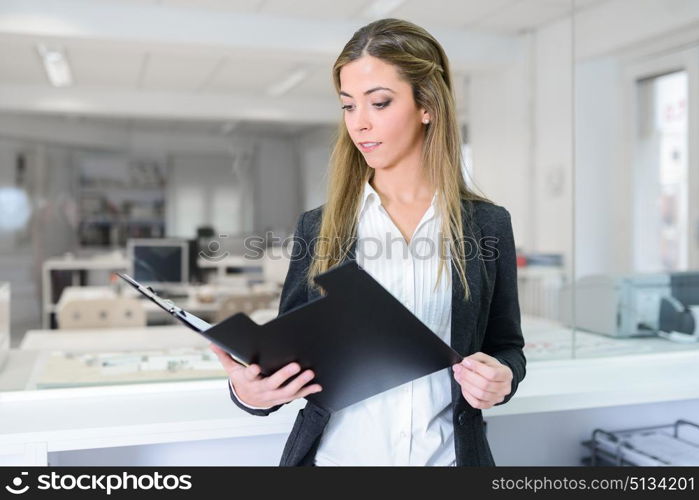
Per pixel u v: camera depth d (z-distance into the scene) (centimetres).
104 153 812
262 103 607
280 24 327
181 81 557
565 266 321
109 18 327
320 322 75
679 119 294
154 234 841
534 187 350
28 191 746
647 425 196
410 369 84
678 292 204
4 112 716
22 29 321
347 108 90
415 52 88
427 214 94
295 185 886
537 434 186
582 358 178
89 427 119
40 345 218
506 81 346
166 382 147
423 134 95
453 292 91
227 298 318
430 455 91
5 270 710
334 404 89
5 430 117
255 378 80
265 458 159
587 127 324
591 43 304
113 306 321
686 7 260
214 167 874
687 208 301
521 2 306
